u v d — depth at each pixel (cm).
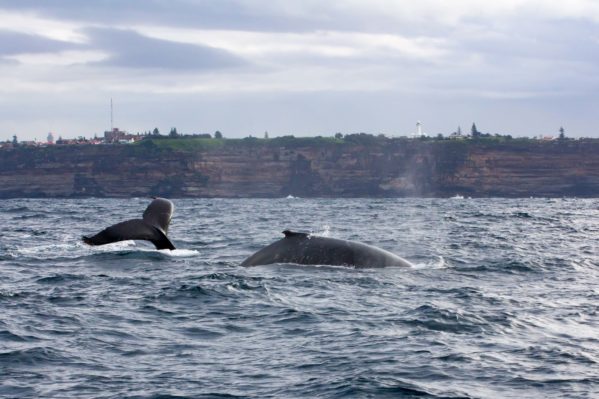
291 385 2355
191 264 5069
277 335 3009
